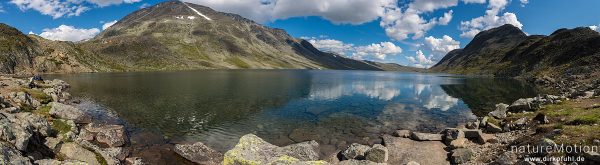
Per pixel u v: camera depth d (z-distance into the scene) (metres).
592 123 26.94
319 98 71.19
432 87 105.00
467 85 113.50
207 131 39.84
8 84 61.25
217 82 113.25
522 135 29.53
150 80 118.31
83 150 24.59
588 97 45.50
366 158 26.00
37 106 43.50
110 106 55.97
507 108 44.62
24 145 20.61
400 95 79.81
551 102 44.12
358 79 153.12
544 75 126.12
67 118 39.03
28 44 183.12
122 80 116.81
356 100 68.50
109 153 27.45
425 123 45.25
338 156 29.39
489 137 31.39
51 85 77.06
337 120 46.81
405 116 50.28
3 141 19.84
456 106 61.12
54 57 187.00
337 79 150.12
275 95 75.50
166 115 48.97
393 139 34.03
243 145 25.88
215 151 30.33
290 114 51.06
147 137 36.28
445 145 31.59
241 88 91.94
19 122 24.05
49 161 20.08
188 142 34.88
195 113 50.94
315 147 30.78
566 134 23.95
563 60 146.25
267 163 23.11
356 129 41.38
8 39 172.88
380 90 92.69
